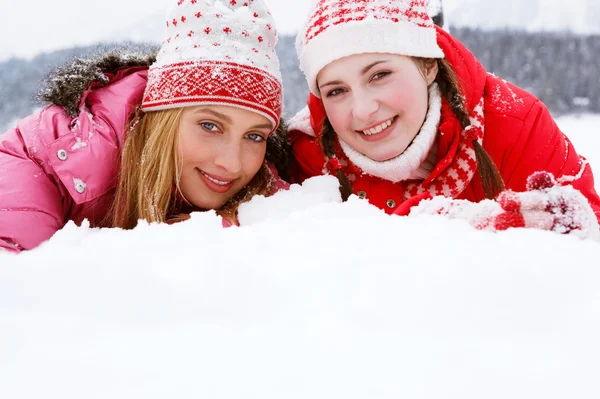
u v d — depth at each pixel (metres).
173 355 0.63
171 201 1.76
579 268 0.81
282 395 0.56
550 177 1.16
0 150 1.65
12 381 0.58
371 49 1.66
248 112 1.64
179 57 1.64
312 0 1.82
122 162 1.68
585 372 0.58
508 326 0.68
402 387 0.56
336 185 1.72
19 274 0.85
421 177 1.90
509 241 0.93
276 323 0.70
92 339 0.67
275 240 0.95
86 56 1.93
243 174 1.72
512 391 0.55
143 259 0.89
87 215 1.69
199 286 0.80
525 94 2.00
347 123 1.76
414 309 0.72
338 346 0.64
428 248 0.89
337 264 0.84
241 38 1.67
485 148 1.89
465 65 1.92
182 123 1.64
